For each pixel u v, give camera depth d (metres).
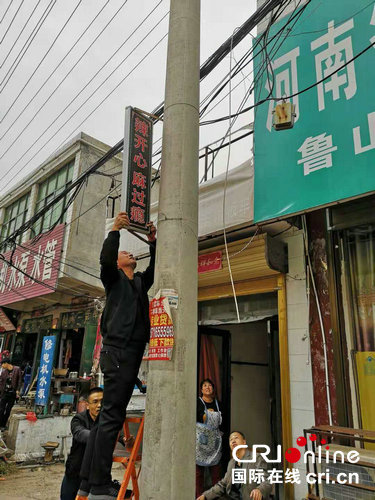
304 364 4.03
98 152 12.59
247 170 4.34
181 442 2.23
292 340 4.20
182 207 2.65
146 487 2.20
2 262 14.95
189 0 3.15
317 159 3.56
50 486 5.99
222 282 5.02
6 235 15.98
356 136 3.34
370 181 3.14
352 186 3.25
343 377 3.65
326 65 3.75
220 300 5.28
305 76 3.89
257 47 4.51
